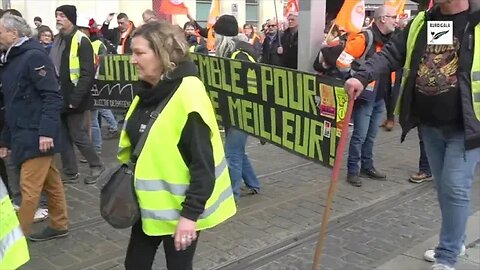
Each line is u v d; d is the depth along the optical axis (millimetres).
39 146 4102
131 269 2740
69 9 5883
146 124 2578
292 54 8156
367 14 12500
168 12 10258
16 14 4602
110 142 8297
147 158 2521
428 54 3508
